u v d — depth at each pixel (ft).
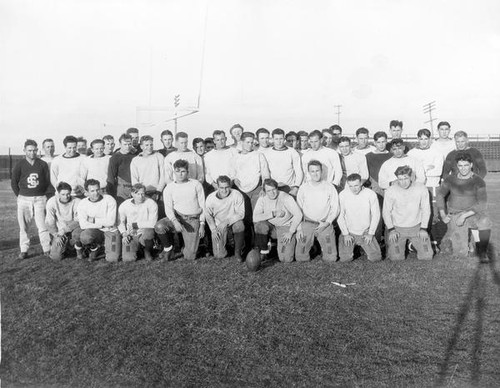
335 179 22.48
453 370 10.36
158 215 22.40
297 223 19.84
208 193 23.47
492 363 10.64
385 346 11.55
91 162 23.91
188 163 22.29
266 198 20.33
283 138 22.52
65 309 14.34
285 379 10.12
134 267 19.19
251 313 13.78
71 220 21.62
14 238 26.43
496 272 17.58
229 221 20.40
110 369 10.73
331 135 25.72
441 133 24.91
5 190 62.44
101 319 13.51
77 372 10.66
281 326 12.84
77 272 18.56
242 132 24.61
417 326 12.70
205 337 12.22
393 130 24.31
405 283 16.46
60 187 21.12
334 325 12.85
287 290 15.84
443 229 26.20
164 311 14.03
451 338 11.93
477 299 14.67
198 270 18.52
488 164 108.27
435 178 24.82
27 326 13.10
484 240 19.44
